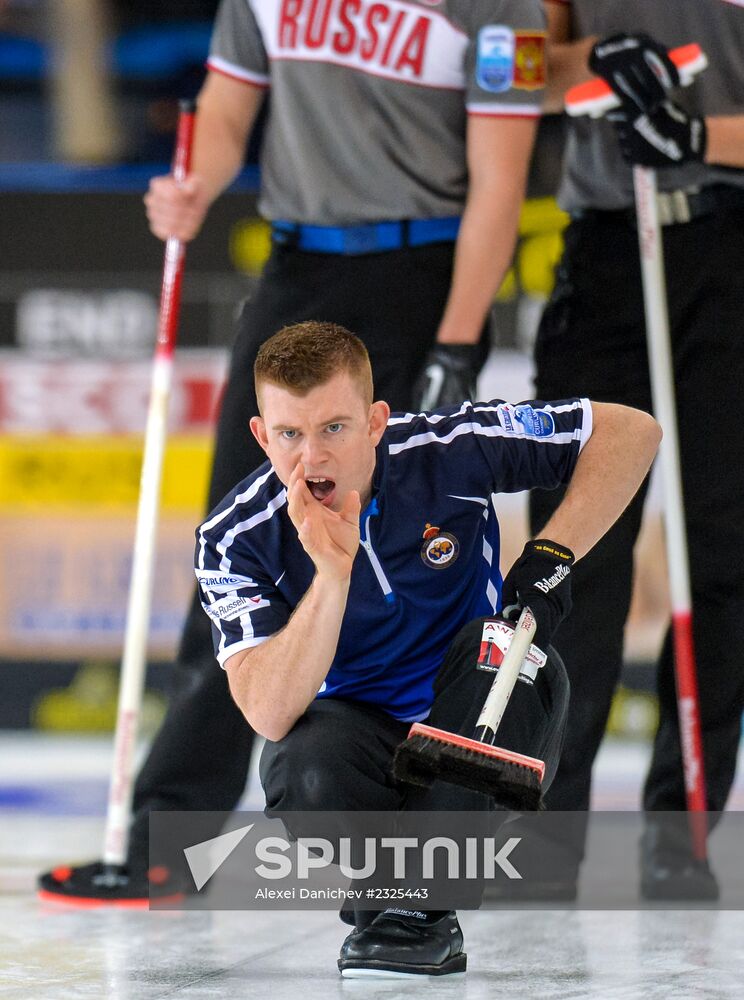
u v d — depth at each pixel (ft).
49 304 71.00
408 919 29.99
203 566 29.35
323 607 27.58
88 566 72.23
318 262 40.29
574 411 30.40
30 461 71.97
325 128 39.78
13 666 72.54
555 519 29.78
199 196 41.42
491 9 39.22
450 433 29.81
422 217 39.91
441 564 29.73
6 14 87.56
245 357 40.52
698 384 40.60
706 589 40.98
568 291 41.39
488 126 39.37
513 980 29.94
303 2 39.78
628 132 38.42
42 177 71.31
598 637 39.78
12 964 31.71
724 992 28.94
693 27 40.22
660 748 41.60
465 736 27.76
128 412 71.56
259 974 30.63
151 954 32.73
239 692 28.55
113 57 85.15
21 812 54.75
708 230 40.40
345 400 27.04
